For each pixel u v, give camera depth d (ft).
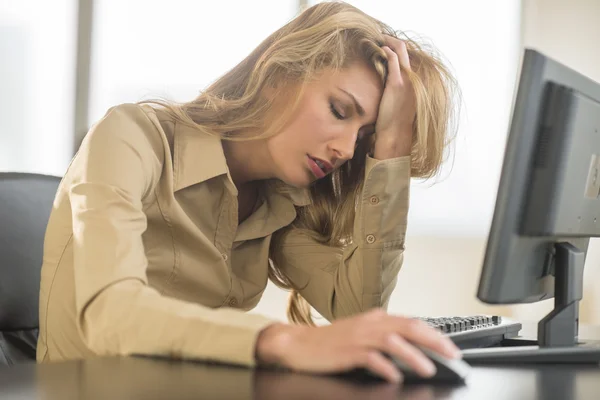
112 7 12.88
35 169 12.59
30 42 12.57
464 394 2.38
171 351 2.79
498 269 3.08
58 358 4.07
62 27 12.69
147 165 3.95
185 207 4.56
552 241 3.46
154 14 13.02
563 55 14.32
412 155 5.25
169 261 4.48
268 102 4.63
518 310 13.99
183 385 2.33
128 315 2.87
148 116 4.24
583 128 3.35
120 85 12.94
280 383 2.40
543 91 3.06
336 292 5.35
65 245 4.03
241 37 13.24
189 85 13.09
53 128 12.68
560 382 2.71
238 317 2.82
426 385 2.50
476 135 14.42
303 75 4.55
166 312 2.83
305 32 4.62
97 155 3.63
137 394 2.18
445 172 14.34
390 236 5.19
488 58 14.48
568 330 3.43
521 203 3.08
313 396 2.22
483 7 14.43
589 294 12.85
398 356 2.51
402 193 5.15
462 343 3.74
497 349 3.22
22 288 4.43
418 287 14.33
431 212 14.35
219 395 2.19
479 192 14.38
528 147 3.05
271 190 5.28
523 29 14.47
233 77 4.88
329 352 2.56
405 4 14.34
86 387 2.27
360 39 4.72
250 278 5.21
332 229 5.54
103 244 3.19
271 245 5.59
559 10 14.34
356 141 4.92
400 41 4.95
